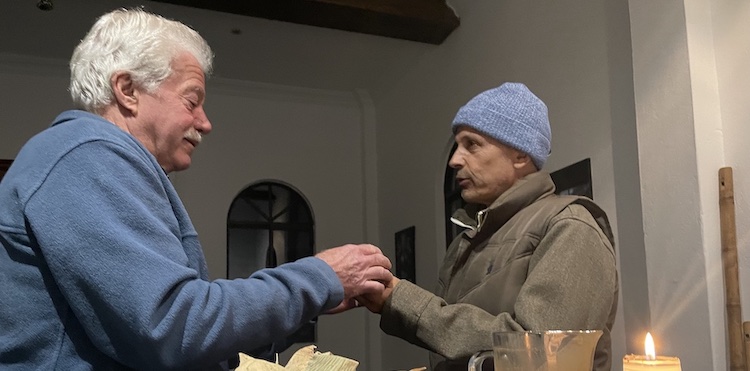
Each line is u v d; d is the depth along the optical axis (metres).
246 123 5.61
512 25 3.71
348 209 5.77
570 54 3.17
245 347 0.97
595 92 2.97
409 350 4.98
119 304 0.86
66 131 0.98
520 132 1.54
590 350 0.82
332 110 5.89
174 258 0.93
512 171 1.56
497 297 1.39
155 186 0.98
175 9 4.34
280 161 5.66
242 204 5.58
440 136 4.60
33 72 5.01
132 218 0.91
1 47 4.78
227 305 0.94
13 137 4.89
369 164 5.75
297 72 5.39
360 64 5.23
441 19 4.31
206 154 5.45
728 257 2.06
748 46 2.11
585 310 1.26
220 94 5.57
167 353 0.89
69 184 0.91
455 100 4.38
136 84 1.09
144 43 1.09
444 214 4.62
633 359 1.03
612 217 2.79
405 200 5.16
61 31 4.59
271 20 4.52
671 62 2.29
